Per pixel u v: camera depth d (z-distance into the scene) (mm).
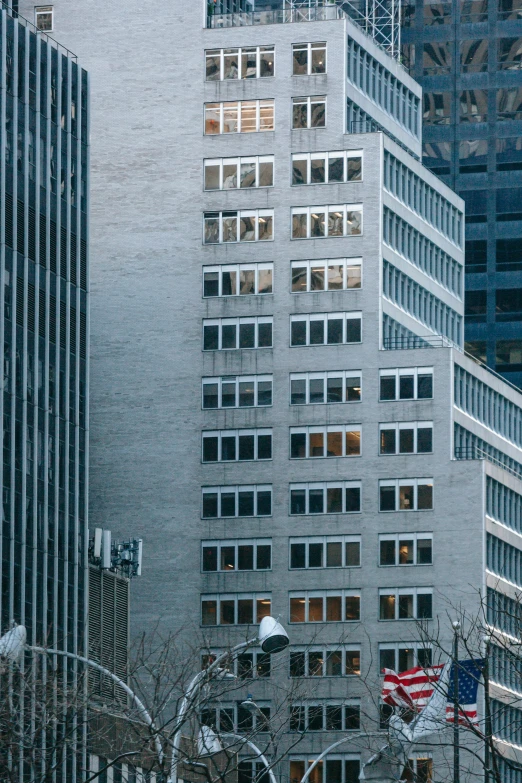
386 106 182500
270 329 172250
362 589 167125
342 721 163000
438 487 167750
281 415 171125
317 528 168875
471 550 166000
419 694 90438
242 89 176000
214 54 176750
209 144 175375
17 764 76750
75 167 140250
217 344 172375
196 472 170875
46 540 130875
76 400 137625
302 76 175375
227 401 171625
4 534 125250
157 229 174750
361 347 171000
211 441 171375
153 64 177125
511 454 180875
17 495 127500
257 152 174875
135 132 176375
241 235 173875
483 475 167125
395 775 87562
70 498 135125
